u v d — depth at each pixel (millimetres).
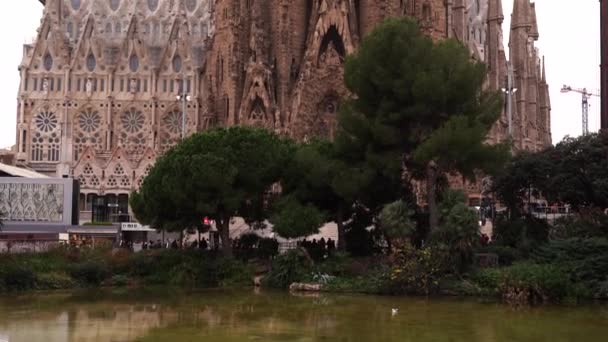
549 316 29594
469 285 37156
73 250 45781
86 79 123625
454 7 112812
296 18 93812
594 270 36375
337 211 50250
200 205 45344
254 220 50781
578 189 47812
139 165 110312
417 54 45125
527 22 130875
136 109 123250
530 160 49531
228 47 95312
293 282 42375
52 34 125312
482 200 73500
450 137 42125
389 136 44656
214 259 47094
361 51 46906
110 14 135125
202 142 48062
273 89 92125
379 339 23703
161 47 132000
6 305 33562
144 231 74125
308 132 87438
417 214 45969
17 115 122812
